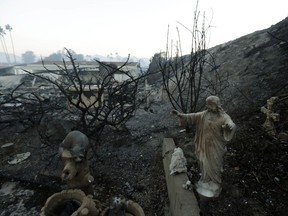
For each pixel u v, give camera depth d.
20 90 18.08
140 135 8.98
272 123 6.71
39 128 9.03
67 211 4.13
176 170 5.49
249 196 5.08
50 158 7.61
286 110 7.04
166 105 11.74
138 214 3.98
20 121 8.70
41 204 6.09
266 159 5.97
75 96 10.31
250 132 6.94
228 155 6.30
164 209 5.64
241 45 13.68
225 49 14.48
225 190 5.23
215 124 4.02
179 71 14.67
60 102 12.09
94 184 6.62
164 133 8.82
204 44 7.64
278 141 6.34
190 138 7.74
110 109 7.62
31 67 32.41
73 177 4.45
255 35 13.88
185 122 4.55
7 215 5.73
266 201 4.93
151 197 6.07
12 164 7.59
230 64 12.12
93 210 3.80
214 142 4.12
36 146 8.40
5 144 8.54
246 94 9.03
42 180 6.81
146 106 11.94
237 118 7.83
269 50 11.31
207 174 4.39
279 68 9.61
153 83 17.12
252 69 10.59
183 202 4.53
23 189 6.61
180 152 5.63
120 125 9.00
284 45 10.78
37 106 11.09
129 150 8.09
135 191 6.33
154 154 7.67
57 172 6.91
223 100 9.46
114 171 7.10
